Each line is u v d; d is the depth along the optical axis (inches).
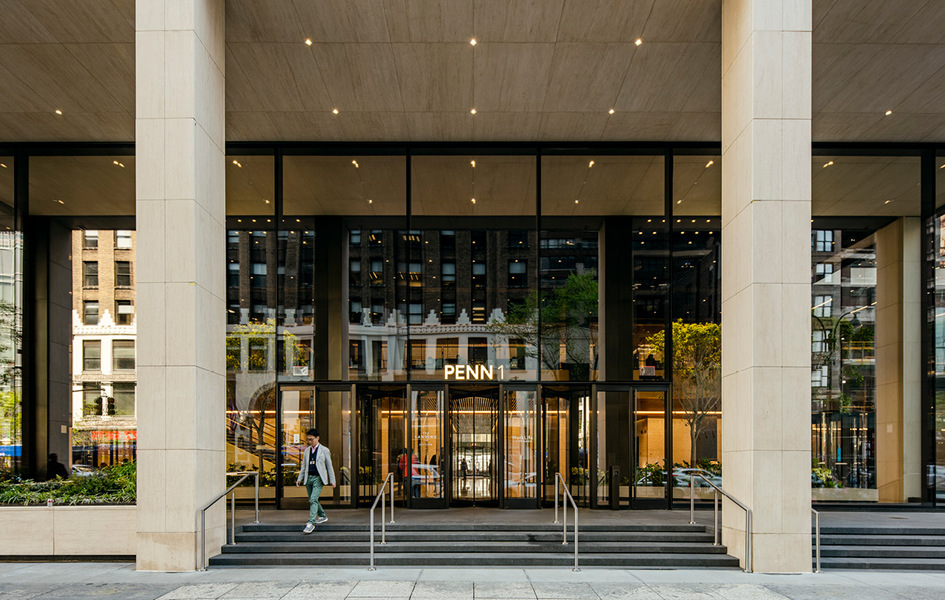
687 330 568.7
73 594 308.0
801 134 368.8
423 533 407.8
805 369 362.0
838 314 595.8
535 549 389.4
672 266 573.9
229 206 581.9
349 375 563.8
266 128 551.8
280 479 550.3
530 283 570.6
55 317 580.7
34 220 585.6
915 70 455.5
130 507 387.9
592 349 561.6
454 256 574.9
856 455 585.9
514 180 582.9
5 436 566.3
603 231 575.8
